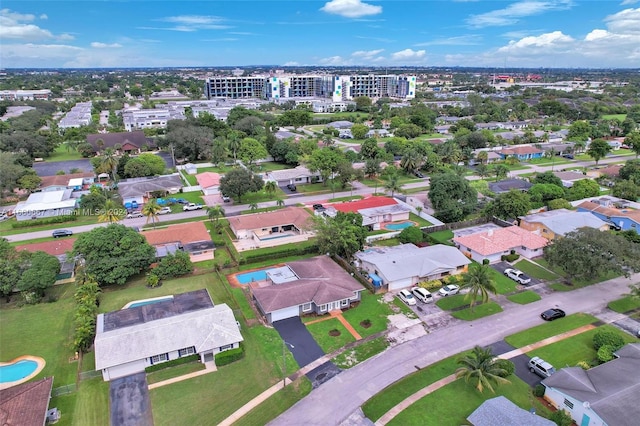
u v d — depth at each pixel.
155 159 125.19
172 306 56.41
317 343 52.25
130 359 46.25
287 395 43.88
